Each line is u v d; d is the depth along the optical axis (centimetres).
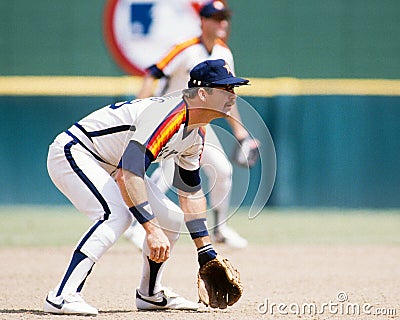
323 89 4388
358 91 4384
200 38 2753
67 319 1706
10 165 4438
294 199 4422
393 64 4725
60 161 1780
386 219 4147
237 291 1866
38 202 4450
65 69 4700
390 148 4397
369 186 4412
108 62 4691
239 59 4712
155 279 1875
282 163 4400
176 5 4250
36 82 4425
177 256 2986
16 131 4431
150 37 4241
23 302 2031
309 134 4403
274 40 4722
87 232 1767
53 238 3466
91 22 4700
